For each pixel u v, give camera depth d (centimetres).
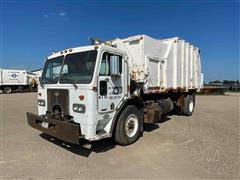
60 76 525
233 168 418
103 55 488
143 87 652
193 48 1026
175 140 610
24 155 486
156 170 411
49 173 396
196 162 448
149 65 677
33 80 3391
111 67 508
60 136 466
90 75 467
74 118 482
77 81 486
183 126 796
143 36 646
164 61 771
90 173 397
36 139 609
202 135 666
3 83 3050
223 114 1115
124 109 558
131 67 669
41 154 493
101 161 455
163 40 857
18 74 3195
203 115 1071
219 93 3334
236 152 510
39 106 589
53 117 517
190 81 1005
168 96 909
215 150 524
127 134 565
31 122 566
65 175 389
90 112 457
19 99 1952
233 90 4491
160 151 518
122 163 445
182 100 987
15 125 797
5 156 479
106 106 496
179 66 883
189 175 388
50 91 542
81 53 501
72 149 529
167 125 812
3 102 1659
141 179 374
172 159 466
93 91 458
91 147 545
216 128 767
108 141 597
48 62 576
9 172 399
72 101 486
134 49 665
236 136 657
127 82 566
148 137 640
